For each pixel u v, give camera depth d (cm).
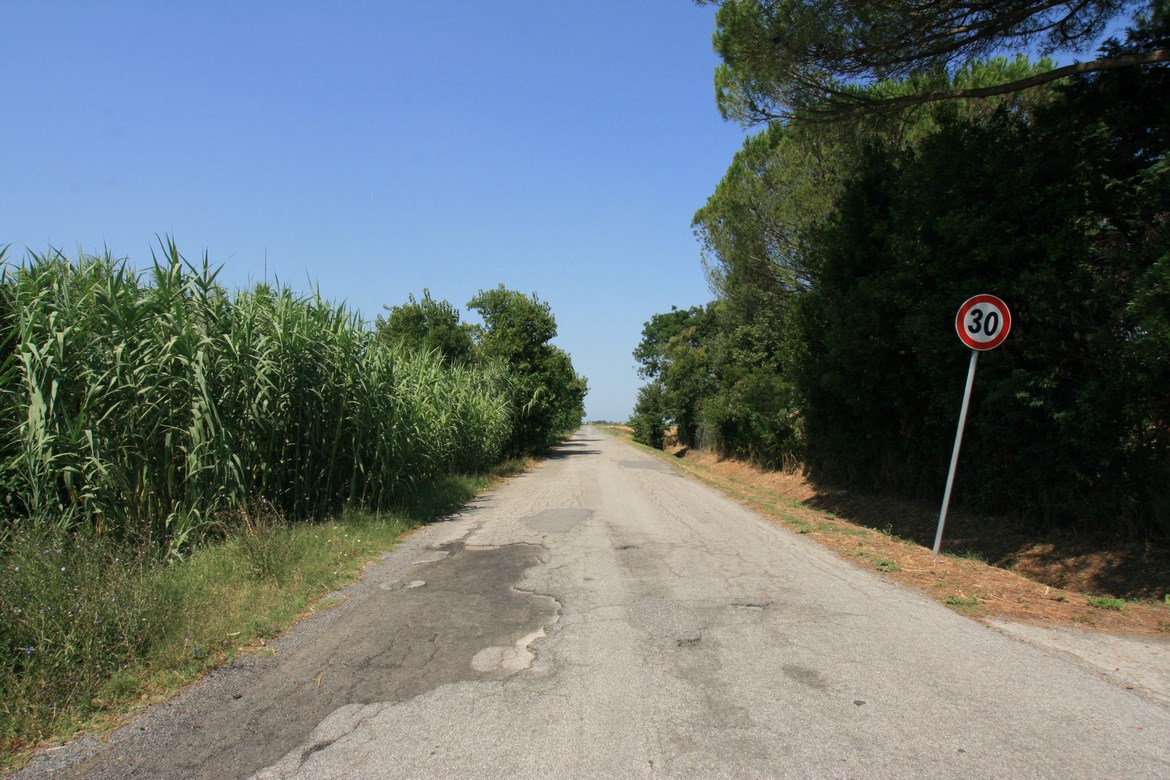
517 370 3098
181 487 777
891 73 1035
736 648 495
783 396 1852
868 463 1382
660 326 6631
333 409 1052
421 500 1248
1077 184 766
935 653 485
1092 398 723
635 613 586
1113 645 507
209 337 852
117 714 393
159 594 520
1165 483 739
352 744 355
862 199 1148
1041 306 748
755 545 909
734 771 324
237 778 325
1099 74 788
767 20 998
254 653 490
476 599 636
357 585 691
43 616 422
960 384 899
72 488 652
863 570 754
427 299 2977
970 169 838
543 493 1590
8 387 687
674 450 4581
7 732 364
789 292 1811
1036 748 347
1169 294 598
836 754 340
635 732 364
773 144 1775
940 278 897
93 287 732
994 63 1206
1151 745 351
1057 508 853
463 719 382
